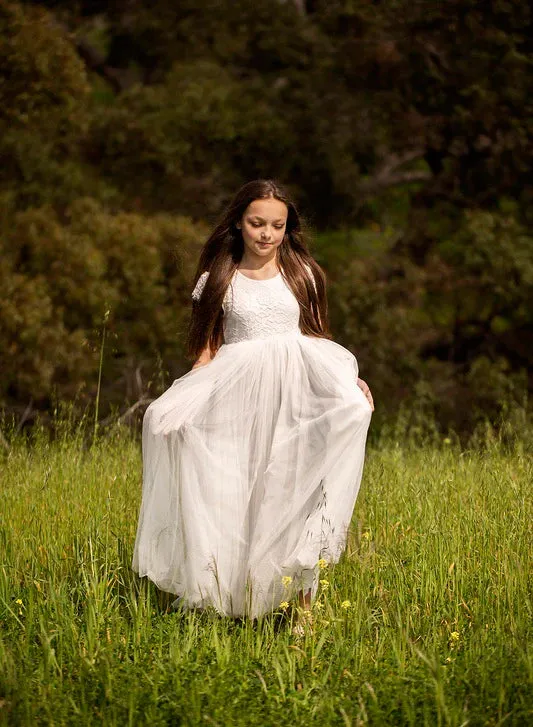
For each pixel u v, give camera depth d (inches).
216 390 293.3
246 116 1062.4
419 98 1048.8
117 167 1051.3
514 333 1058.7
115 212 1029.8
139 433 538.6
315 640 250.1
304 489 277.6
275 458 281.3
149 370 872.9
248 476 286.7
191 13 1178.0
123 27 1208.8
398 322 983.0
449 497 354.3
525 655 230.5
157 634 256.1
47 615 262.7
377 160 1130.0
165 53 1202.6
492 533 308.0
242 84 1112.2
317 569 271.4
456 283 1019.9
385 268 1074.1
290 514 275.6
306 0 1246.3
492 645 247.4
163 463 288.2
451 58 1034.1
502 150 1054.4
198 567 276.2
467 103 1031.6
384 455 471.2
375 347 978.7
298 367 295.7
